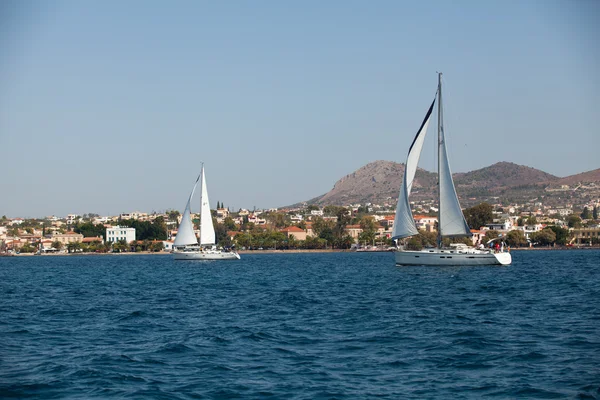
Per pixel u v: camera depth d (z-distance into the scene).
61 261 192.25
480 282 70.56
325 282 79.00
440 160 88.38
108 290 72.56
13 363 30.56
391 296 57.97
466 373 27.83
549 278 76.50
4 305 55.97
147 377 27.69
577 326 38.88
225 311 48.97
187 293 66.19
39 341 36.47
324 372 28.28
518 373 27.64
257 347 33.62
